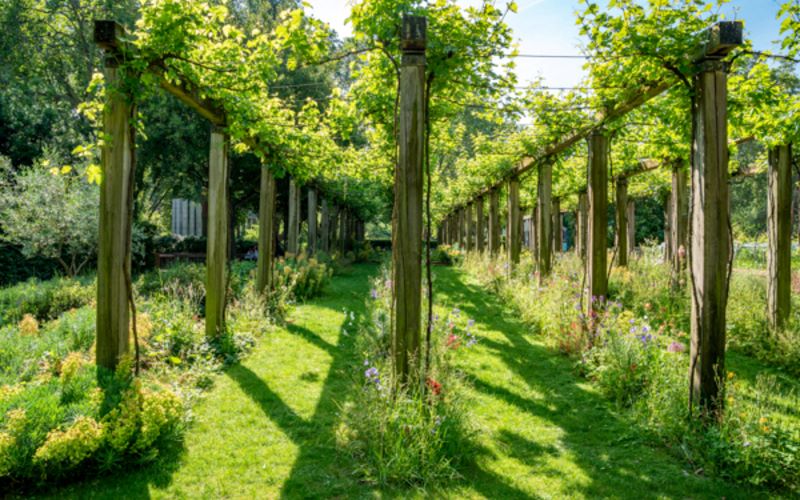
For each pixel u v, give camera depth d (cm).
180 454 320
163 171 1550
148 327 488
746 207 2723
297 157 763
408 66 345
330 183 1395
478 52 393
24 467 270
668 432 339
